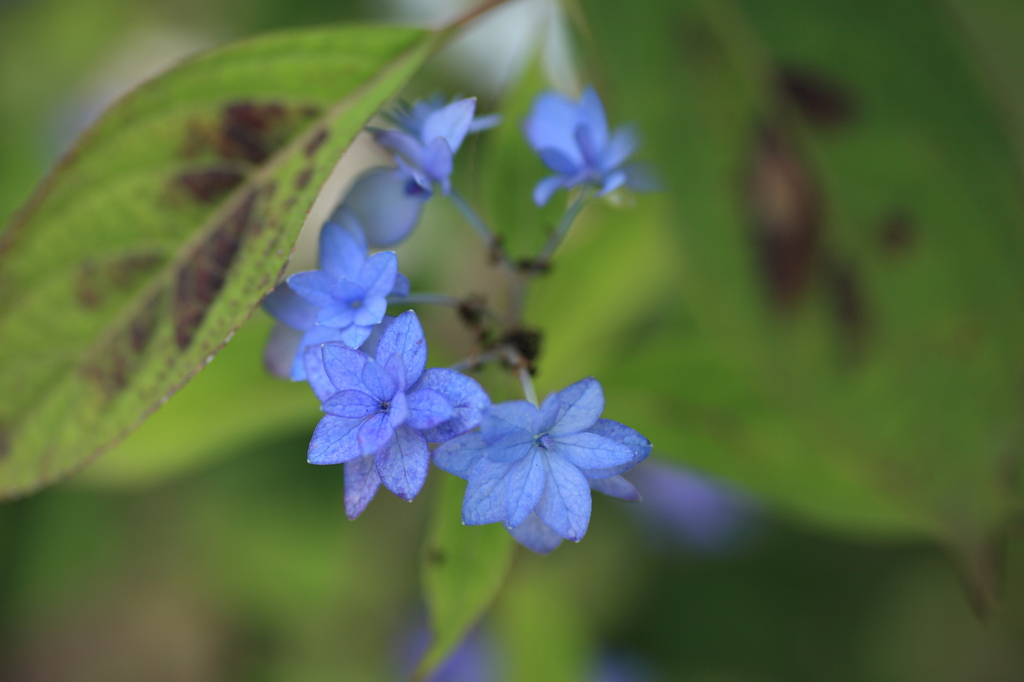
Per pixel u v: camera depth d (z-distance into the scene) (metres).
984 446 0.46
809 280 0.47
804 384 0.47
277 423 0.55
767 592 0.74
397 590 0.73
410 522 0.72
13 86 0.85
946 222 0.46
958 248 0.46
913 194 0.47
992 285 0.46
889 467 0.47
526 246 0.49
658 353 0.51
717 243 0.47
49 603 0.75
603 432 0.41
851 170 0.47
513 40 0.73
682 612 0.74
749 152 0.47
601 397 0.41
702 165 0.47
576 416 0.41
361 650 0.76
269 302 0.43
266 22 0.78
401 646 0.75
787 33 0.47
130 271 0.43
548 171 0.49
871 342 0.47
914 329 0.47
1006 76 0.57
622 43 0.47
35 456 0.43
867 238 0.47
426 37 0.44
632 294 0.53
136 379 0.43
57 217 0.43
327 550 0.73
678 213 0.47
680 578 0.74
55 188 0.43
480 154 0.50
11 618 0.77
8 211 0.80
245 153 0.43
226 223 0.43
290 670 0.78
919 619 0.74
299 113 0.43
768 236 0.47
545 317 0.53
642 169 0.45
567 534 0.41
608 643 0.73
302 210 0.42
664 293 0.57
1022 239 0.46
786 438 0.50
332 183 0.73
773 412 0.50
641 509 0.73
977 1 0.58
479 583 0.46
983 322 0.46
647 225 0.52
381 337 0.41
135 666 0.80
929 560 0.74
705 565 0.74
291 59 0.43
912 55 0.47
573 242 0.53
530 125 0.46
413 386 0.41
